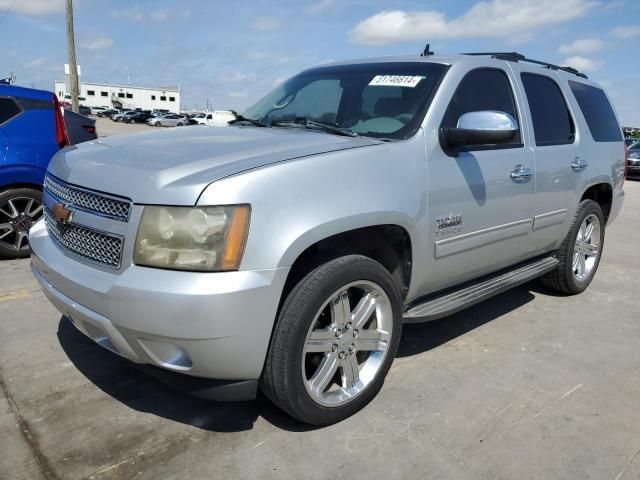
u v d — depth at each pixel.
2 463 2.34
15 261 5.34
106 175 2.44
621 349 3.76
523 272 4.04
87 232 2.46
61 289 2.54
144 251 2.22
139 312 2.19
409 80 3.33
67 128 6.00
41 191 5.43
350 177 2.57
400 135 2.99
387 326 2.86
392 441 2.60
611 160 4.89
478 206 3.29
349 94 3.48
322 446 2.54
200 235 2.18
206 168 2.34
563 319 4.29
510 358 3.54
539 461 2.49
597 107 4.90
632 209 10.91
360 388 2.79
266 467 2.38
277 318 2.40
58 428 2.61
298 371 2.45
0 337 3.54
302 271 2.47
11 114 5.30
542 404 2.98
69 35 19.27
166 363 2.32
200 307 2.14
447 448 2.56
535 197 3.82
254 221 2.24
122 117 61.03
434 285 3.24
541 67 4.29
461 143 2.98
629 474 2.43
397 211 2.73
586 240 4.83
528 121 3.83
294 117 3.58
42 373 3.10
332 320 2.61
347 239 2.76
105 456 2.42
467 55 3.63
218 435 2.60
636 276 5.66
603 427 2.79
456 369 3.35
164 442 2.53
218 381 2.40
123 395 2.91
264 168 2.33
